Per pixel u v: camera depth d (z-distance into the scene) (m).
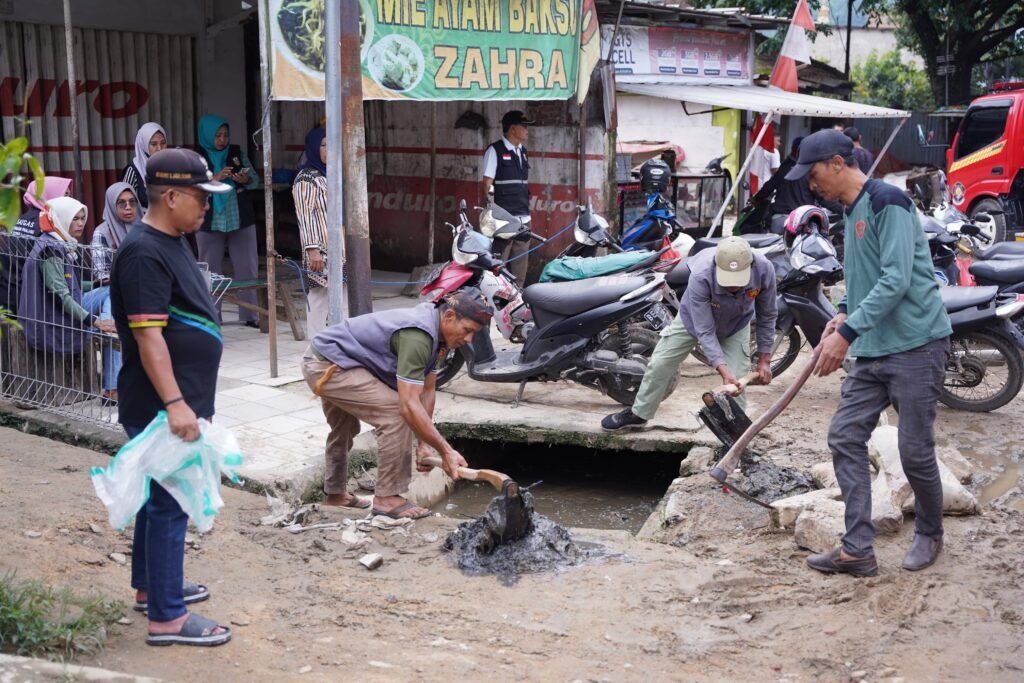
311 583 4.46
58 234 6.38
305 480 5.69
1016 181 14.74
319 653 3.79
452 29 8.62
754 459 5.98
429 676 3.64
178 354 3.61
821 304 7.48
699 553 4.94
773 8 22.30
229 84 12.27
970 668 3.74
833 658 3.84
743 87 14.02
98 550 4.57
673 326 6.10
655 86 11.99
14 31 10.02
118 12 10.82
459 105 11.77
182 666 3.57
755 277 5.76
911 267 4.24
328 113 6.55
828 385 7.84
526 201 10.19
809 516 4.82
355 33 6.57
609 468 7.16
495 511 4.71
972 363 7.07
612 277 6.77
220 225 9.06
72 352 6.40
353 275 6.84
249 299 9.47
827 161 4.39
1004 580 4.48
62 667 3.26
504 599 4.38
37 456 5.79
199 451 3.55
